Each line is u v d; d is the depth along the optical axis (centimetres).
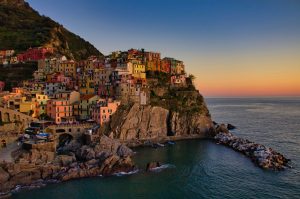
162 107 15675
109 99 13962
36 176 8812
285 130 19100
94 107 13588
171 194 8244
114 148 11106
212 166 10669
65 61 18062
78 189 8375
